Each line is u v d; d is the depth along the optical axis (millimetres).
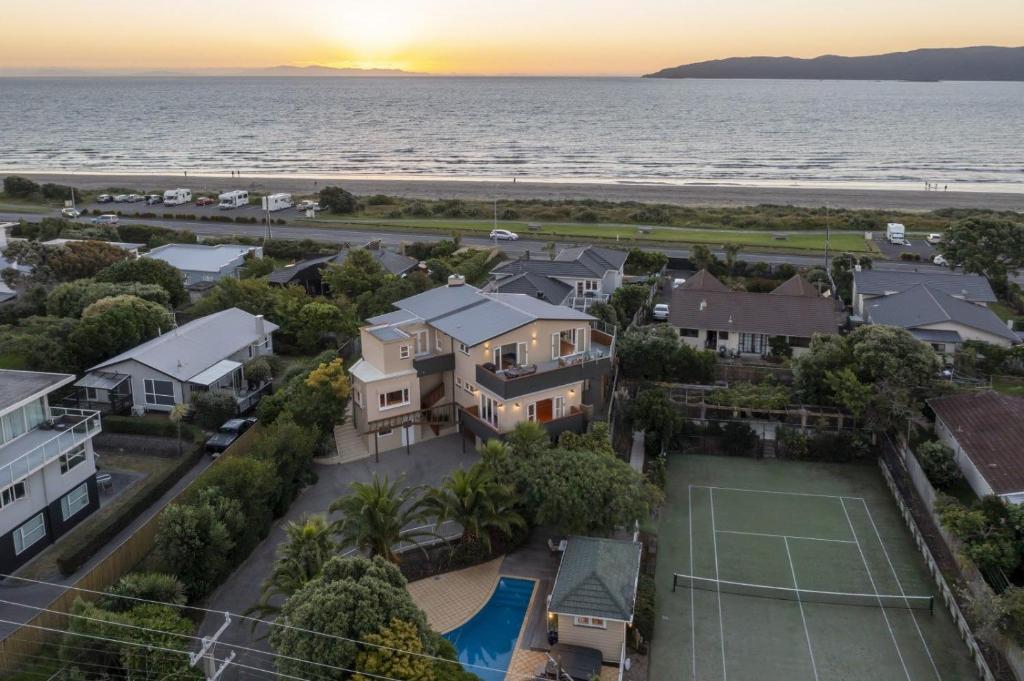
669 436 57750
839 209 167500
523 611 39938
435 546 44250
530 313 55656
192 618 37812
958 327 73375
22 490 41219
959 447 51969
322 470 52875
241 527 41031
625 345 65438
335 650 29312
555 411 54156
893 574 44750
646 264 107625
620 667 35656
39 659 32312
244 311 73375
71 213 147625
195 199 173500
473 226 144250
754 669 37375
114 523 43844
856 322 83000
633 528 44781
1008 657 35844
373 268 89000
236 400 57688
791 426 59562
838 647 38906
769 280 100938
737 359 74750
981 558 40438
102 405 59406
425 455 54594
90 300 73938
